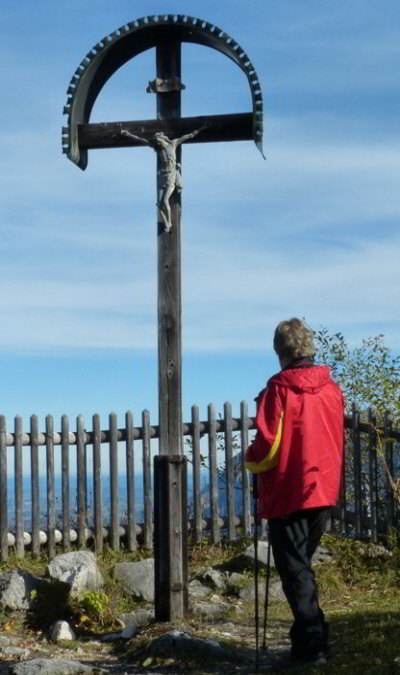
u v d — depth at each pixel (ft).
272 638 22.17
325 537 31.65
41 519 35.96
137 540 36.37
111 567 28.91
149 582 27.02
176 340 24.13
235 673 19.01
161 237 24.25
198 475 36.70
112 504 35.86
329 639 20.71
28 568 33.30
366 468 36.06
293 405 18.37
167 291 24.16
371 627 21.34
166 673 19.66
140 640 22.03
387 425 33.17
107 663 20.77
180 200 24.39
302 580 18.43
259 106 23.81
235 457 37.55
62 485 35.68
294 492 18.21
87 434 36.04
